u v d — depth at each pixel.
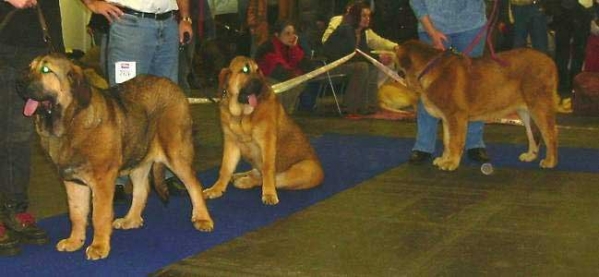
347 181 6.85
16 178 4.89
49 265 4.53
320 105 11.48
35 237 4.91
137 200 5.35
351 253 4.77
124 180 6.02
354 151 8.38
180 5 6.43
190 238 5.09
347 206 5.95
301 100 11.41
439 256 4.71
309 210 5.82
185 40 6.48
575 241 5.02
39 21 4.80
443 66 7.17
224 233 5.21
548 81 7.31
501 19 13.60
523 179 6.89
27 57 4.79
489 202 6.05
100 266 4.51
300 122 10.42
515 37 13.16
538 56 7.34
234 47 13.18
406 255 4.73
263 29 12.11
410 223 5.46
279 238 5.09
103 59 7.01
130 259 4.64
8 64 4.75
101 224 4.64
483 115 7.35
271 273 4.39
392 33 13.30
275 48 10.52
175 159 5.11
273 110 6.08
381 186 6.64
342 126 10.14
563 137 9.22
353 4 11.77
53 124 4.40
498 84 7.27
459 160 7.32
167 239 5.06
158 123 5.01
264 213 5.75
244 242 5.00
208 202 6.08
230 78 5.89
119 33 5.91
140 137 4.84
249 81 5.83
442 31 7.48
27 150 4.91
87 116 4.43
